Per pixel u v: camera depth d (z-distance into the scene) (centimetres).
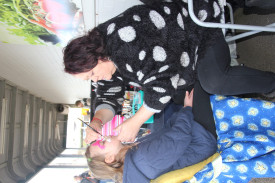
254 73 108
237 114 117
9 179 318
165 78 80
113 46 77
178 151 107
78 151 569
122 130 96
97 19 157
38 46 210
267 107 115
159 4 81
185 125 113
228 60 107
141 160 106
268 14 156
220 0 93
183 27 83
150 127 180
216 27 90
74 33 169
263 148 107
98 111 122
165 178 103
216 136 122
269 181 148
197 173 102
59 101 532
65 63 81
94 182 180
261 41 162
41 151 477
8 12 139
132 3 145
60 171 439
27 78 306
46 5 137
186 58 84
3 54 217
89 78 91
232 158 108
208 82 110
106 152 112
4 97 295
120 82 119
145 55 76
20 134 371
